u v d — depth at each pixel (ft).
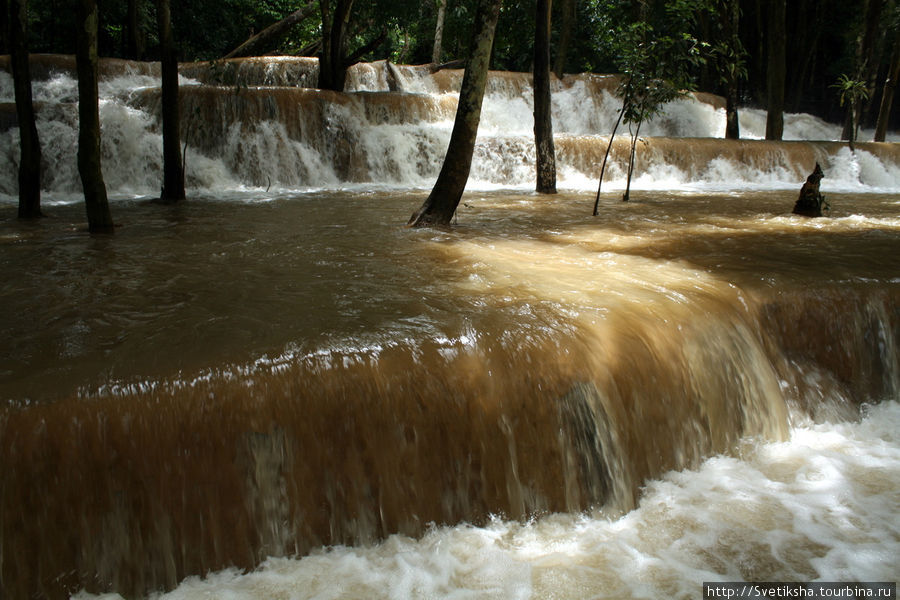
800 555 11.11
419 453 11.46
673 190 47.96
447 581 10.32
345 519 10.96
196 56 85.81
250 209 34.17
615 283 17.65
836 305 17.60
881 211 35.68
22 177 30.22
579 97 73.00
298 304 15.23
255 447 10.53
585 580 10.41
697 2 35.73
